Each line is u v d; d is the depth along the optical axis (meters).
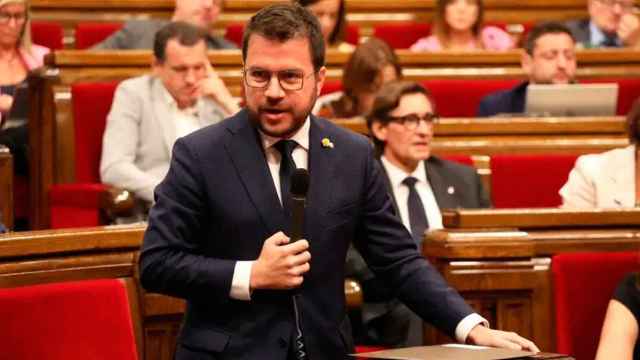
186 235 6.32
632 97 15.27
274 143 6.43
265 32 6.14
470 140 12.36
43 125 12.77
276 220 6.33
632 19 17.95
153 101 12.41
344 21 15.61
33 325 6.36
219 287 6.13
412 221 10.77
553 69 14.18
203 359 6.34
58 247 6.87
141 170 12.28
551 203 11.80
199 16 15.34
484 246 7.90
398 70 12.90
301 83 6.18
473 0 16.52
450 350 5.96
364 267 9.67
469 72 15.12
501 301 7.96
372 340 9.70
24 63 14.42
